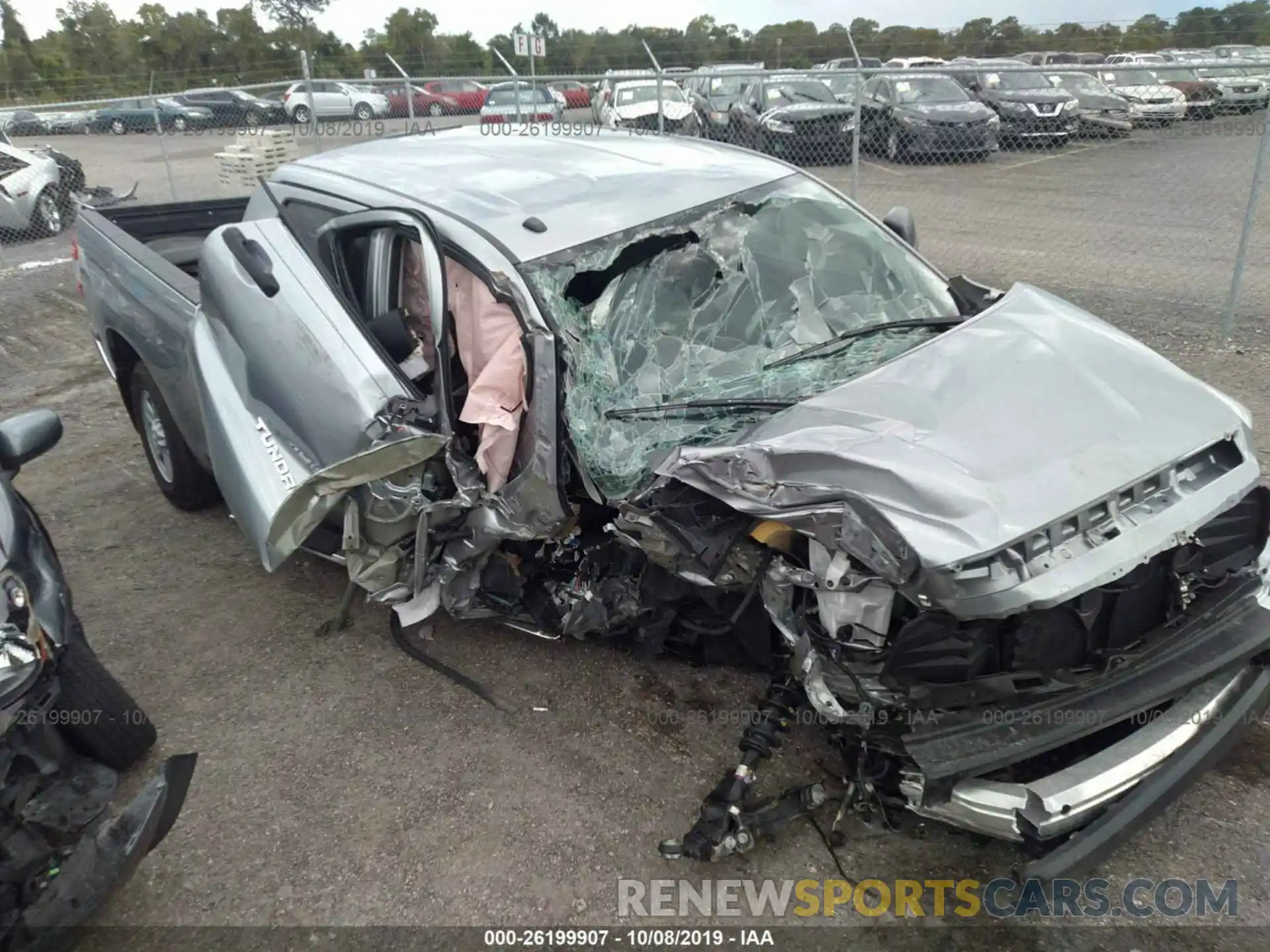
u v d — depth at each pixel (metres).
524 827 2.73
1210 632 2.42
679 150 4.09
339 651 3.58
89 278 4.66
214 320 3.54
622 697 3.23
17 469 2.88
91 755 2.91
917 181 10.64
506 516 2.92
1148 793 2.24
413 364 3.25
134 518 4.68
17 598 2.31
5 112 16.72
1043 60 16.28
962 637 2.24
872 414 2.65
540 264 3.00
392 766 2.99
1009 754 2.17
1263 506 2.63
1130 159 10.89
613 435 2.89
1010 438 2.46
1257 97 9.57
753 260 3.41
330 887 2.57
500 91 10.86
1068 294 7.10
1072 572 2.17
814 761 2.90
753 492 2.49
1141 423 2.52
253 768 3.01
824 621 2.39
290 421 3.19
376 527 2.99
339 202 3.61
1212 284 7.20
